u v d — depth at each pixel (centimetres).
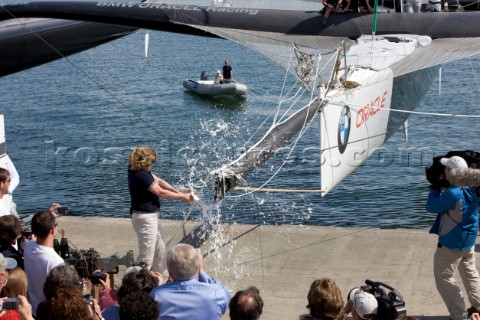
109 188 1545
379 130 1095
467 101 2306
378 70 1047
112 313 457
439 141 1795
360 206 1350
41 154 1861
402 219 1294
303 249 830
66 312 409
